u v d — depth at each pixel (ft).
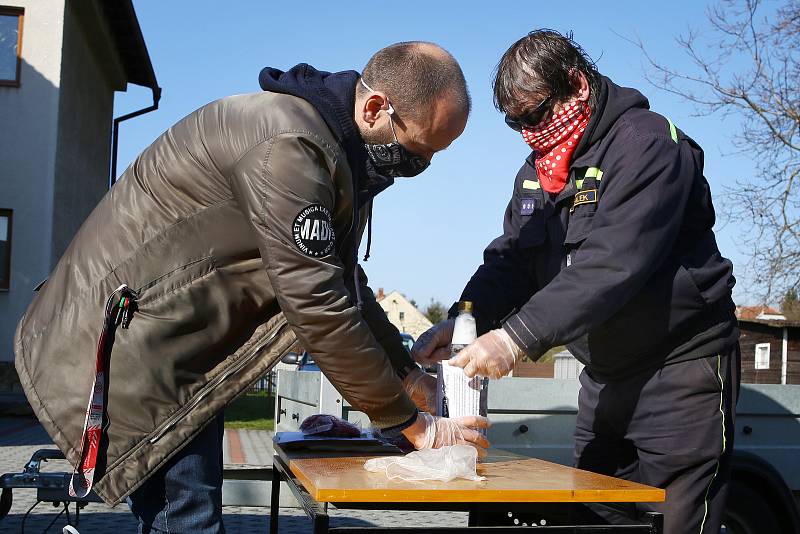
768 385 12.81
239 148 7.01
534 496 6.07
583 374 10.03
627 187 8.16
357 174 7.72
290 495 10.98
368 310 9.13
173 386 7.18
